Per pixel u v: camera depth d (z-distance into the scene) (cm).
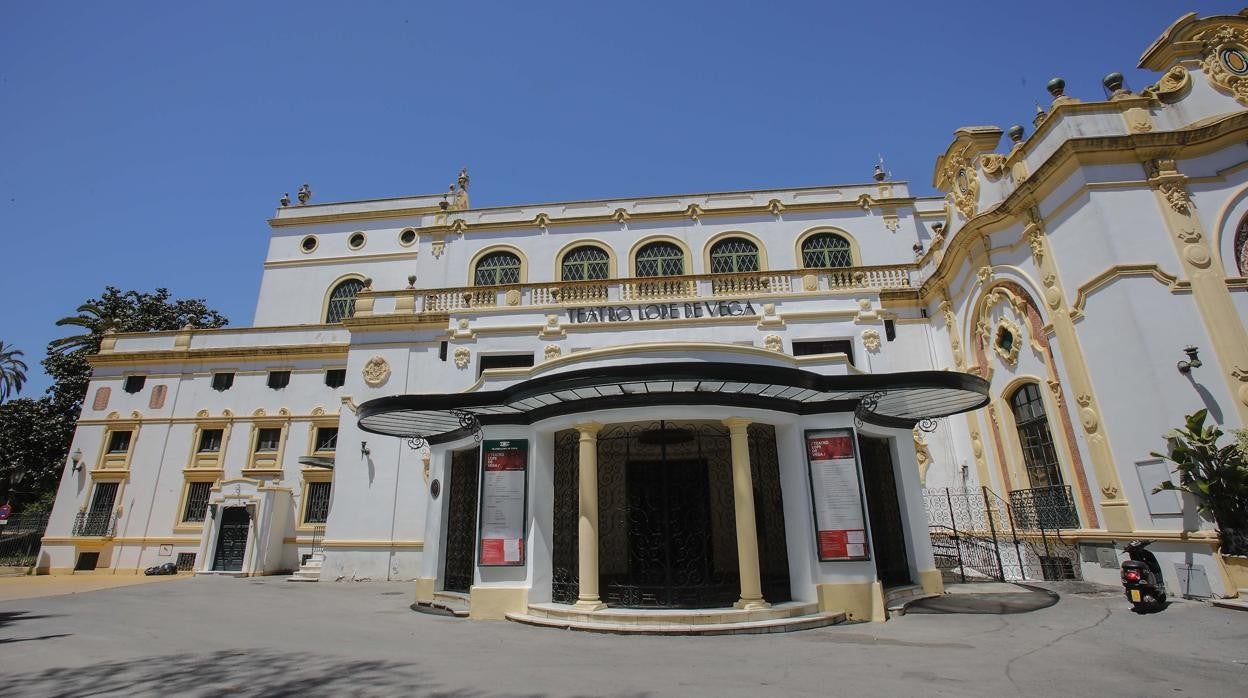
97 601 1353
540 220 2391
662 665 697
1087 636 797
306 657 754
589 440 1046
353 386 1931
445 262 2372
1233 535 965
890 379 988
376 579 1755
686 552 1154
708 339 1803
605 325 1839
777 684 608
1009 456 1484
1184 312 1122
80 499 2383
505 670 678
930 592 1133
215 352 2489
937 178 1788
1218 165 1198
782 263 2288
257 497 2164
